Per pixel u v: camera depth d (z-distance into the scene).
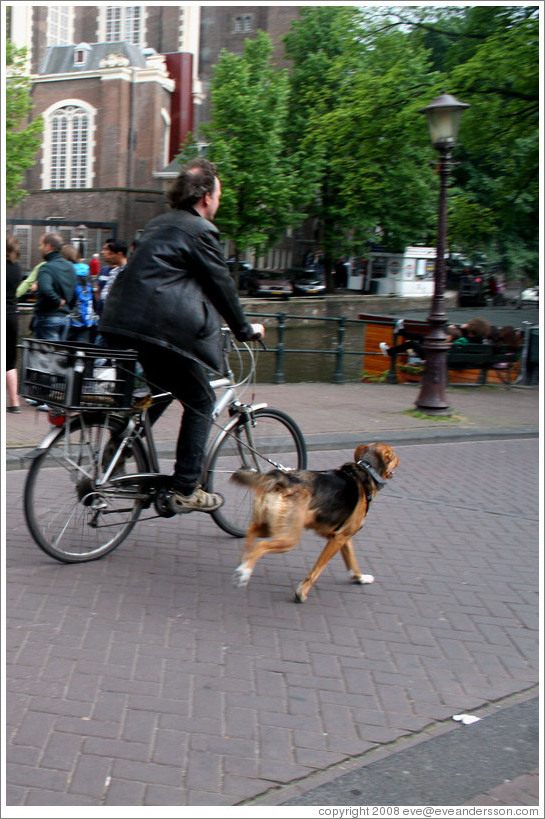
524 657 3.83
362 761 2.89
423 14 14.79
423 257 45.62
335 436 8.32
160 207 45.25
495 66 13.55
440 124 9.72
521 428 9.70
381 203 38.59
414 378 13.80
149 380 4.38
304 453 5.41
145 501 4.63
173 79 53.78
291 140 41.22
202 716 3.09
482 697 3.43
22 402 8.70
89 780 2.64
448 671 3.64
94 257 29.62
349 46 15.27
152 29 61.88
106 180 51.34
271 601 4.29
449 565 5.04
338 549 4.33
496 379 14.51
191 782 2.68
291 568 4.81
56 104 51.84
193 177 4.26
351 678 3.51
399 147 15.67
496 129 15.00
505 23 13.78
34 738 2.85
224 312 4.32
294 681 3.44
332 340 26.78
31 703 3.08
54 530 4.40
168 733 2.96
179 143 54.03
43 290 8.37
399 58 14.90
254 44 37.31
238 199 37.88
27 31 58.19
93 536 4.59
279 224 39.28
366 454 4.42
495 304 40.06
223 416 5.76
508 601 4.51
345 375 17.42
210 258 4.17
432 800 2.69
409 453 8.30
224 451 5.02
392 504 6.35
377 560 5.05
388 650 3.82
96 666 3.42
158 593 4.26
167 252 4.09
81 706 3.09
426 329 13.59
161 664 3.49
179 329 4.08
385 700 3.34
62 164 52.47
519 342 14.02
